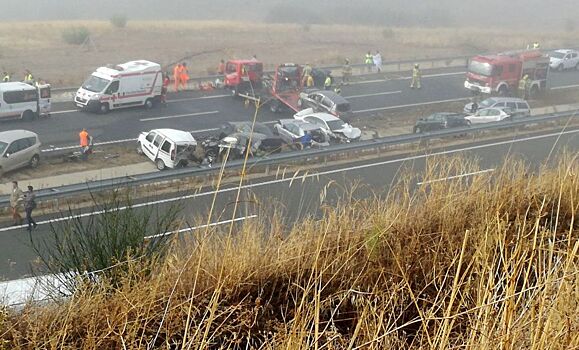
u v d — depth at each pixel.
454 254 5.39
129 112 30.69
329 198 14.75
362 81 39.69
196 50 47.12
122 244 5.86
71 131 27.34
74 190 15.45
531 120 24.84
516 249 3.98
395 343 4.25
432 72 42.78
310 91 32.66
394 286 4.56
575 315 3.49
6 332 4.42
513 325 3.58
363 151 21.31
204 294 4.97
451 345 4.04
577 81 42.84
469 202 6.77
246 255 5.45
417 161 20.53
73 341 4.63
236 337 4.41
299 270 5.32
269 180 17.55
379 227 5.77
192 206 14.18
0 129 27.16
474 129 23.34
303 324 3.93
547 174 7.64
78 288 5.15
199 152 21.91
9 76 34.53
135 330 4.27
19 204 14.55
